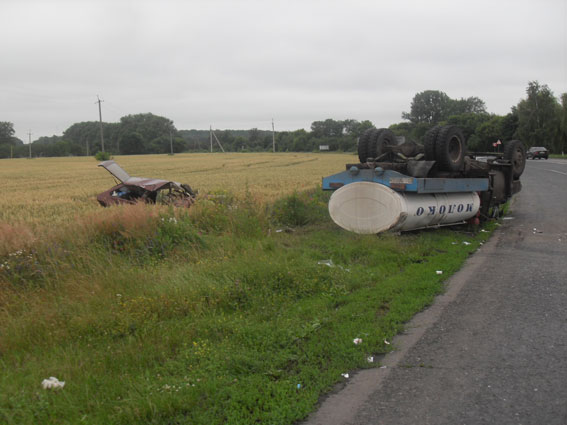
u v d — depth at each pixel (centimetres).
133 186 1366
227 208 1144
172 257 773
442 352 461
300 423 343
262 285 631
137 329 495
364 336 490
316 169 4719
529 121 7044
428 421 340
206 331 494
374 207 1011
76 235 777
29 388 380
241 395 369
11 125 17088
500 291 656
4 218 1407
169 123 17075
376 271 760
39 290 602
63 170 5697
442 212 1071
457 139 1076
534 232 1130
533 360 437
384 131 1127
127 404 351
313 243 955
